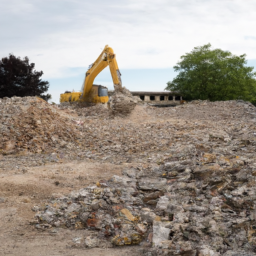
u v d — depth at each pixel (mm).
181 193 7523
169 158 10750
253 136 12578
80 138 16859
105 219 6781
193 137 15945
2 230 6566
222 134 13766
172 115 26156
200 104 30250
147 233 6309
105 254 5668
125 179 8750
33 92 46906
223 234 5719
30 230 6645
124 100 25578
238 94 45062
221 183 7402
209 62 45156
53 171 10930
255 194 6617
